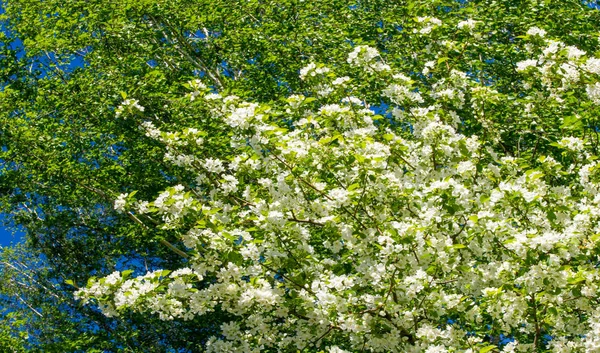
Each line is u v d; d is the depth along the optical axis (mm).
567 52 6250
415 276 5387
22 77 14133
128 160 13094
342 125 6672
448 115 7172
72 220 15367
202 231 5586
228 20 13930
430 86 10555
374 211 6191
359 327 5523
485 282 5828
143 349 13734
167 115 12992
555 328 5855
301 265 5754
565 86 6418
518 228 5809
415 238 5281
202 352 13672
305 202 6305
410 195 6051
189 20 13609
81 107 13039
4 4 16375
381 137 7570
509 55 10602
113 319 14625
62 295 16125
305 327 5984
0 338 12969
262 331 5848
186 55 13750
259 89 12398
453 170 6543
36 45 13977
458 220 5965
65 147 13336
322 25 13086
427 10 10836
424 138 6508
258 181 6270
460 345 5770
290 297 5922
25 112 13781
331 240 6316
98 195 13453
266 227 5547
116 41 14562
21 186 13867
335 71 11172
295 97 6949
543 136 9047
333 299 5402
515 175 6707
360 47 7250
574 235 5000
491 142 8570
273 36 12477
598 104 6480
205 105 7066
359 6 13867
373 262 5902
